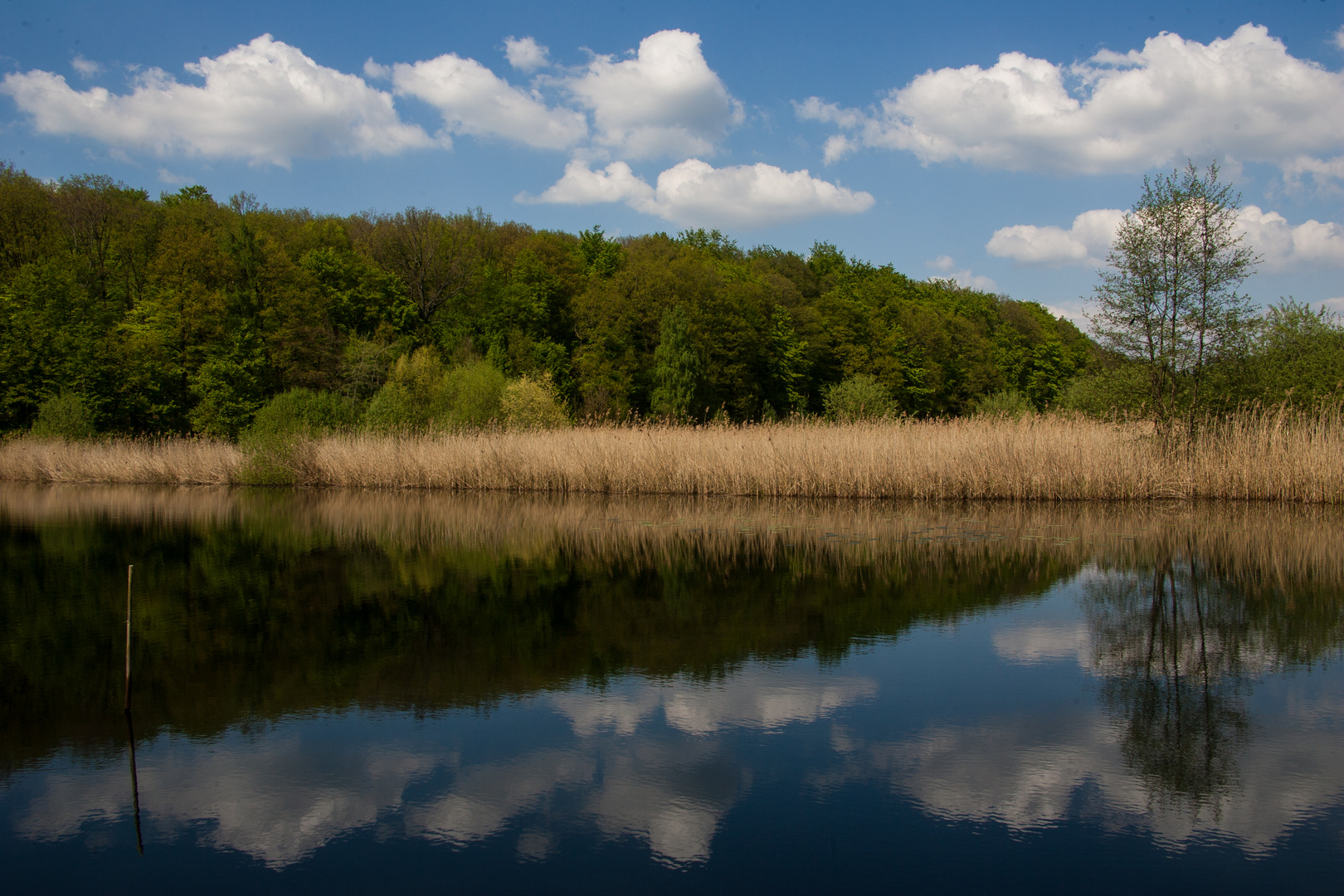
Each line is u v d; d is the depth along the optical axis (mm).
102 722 4504
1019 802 3467
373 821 3354
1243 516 13305
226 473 23438
